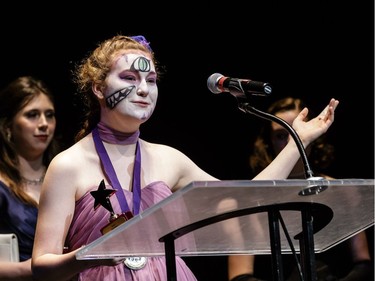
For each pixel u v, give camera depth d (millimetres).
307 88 8109
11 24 7496
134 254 3445
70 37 7578
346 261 6090
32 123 5957
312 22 8133
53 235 3934
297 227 3662
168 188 4168
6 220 5680
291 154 4285
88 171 4062
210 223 3244
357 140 8008
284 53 8117
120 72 4145
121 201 4008
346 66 8086
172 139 7922
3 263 4922
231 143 7992
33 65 7508
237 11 8086
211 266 7676
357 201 3348
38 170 6031
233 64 8062
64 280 3744
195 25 8008
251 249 3834
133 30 7793
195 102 7977
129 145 4207
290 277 5820
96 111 4324
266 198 3109
